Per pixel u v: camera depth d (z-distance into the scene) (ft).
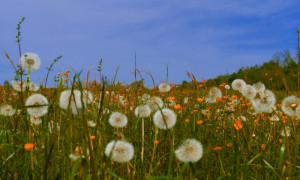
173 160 6.44
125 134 9.37
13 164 6.84
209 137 9.10
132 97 12.77
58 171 6.36
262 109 8.21
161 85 11.09
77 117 6.03
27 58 7.07
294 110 6.89
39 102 6.18
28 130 6.38
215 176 6.68
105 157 5.31
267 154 8.49
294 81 49.34
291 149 9.05
